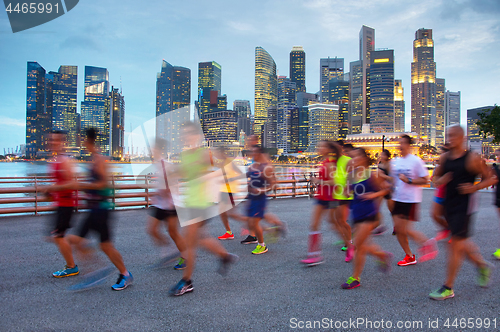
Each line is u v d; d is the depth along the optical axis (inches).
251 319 118.0
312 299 136.7
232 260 153.3
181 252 175.9
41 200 364.5
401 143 185.3
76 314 121.3
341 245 231.8
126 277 148.7
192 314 121.8
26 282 154.9
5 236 255.1
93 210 141.6
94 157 143.3
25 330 109.0
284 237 256.2
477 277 164.6
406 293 143.7
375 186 150.9
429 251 187.9
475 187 133.7
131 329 110.0
